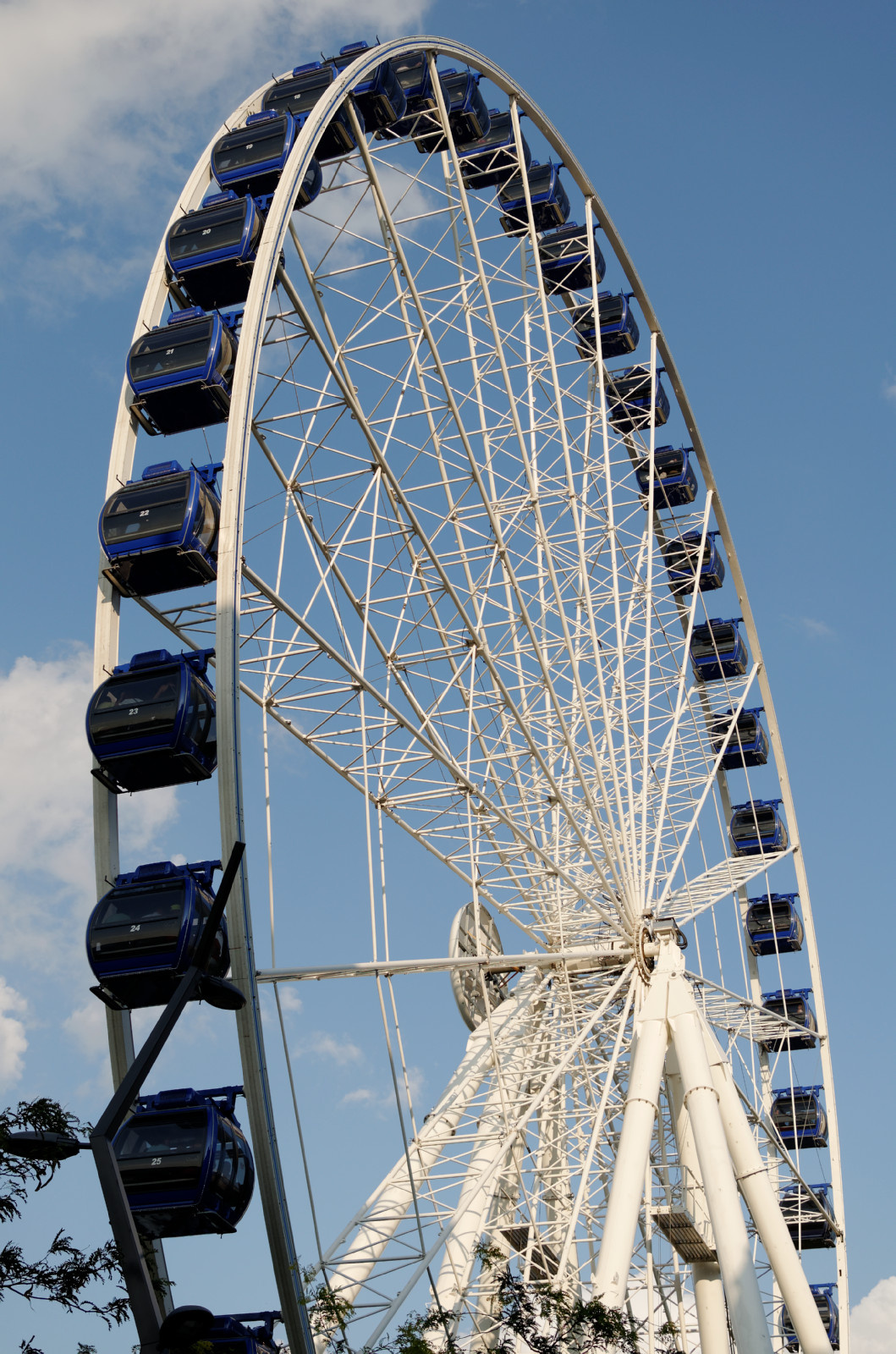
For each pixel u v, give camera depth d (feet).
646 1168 120.16
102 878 99.09
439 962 118.32
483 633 121.80
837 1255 181.98
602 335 177.58
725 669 207.72
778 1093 197.67
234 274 113.29
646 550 152.46
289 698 109.29
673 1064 141.79
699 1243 133.28
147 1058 54.34
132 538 102.47
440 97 130.21
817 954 193.98
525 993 146.41
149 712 98.78
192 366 107.34
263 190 118.73
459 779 117.39
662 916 149.69
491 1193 125.39
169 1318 51.88
